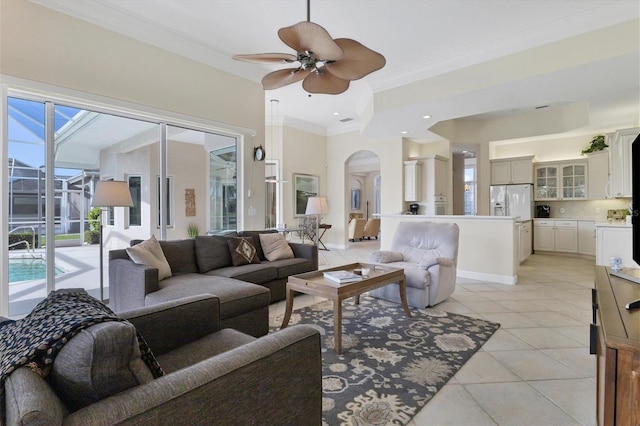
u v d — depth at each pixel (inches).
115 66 134.3
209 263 137.9
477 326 113.5
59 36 119.8
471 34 143.8
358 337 105.0
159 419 30.5
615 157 185.5
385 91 191.5
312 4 123.8
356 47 91.3
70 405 31.9
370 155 454.9
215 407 34.9
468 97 166.9
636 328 42.6
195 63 163.2
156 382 33.3
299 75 107.7
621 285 64.7
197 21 137.8
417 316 124.2
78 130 136.1
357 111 252.1
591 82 148.0
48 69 117.3
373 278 108.7
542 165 290.2
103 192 122.7
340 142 332.8
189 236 188.7
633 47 120.3
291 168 303.6
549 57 137.9
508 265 176.2
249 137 193.2
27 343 33.3
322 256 279.7
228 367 37.1
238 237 153.5
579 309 132.4
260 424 39.8
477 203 294.2
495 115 277.1
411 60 168.1
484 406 68.7
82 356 30.9
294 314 128.5
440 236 152.1
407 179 286.0
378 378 79.9
